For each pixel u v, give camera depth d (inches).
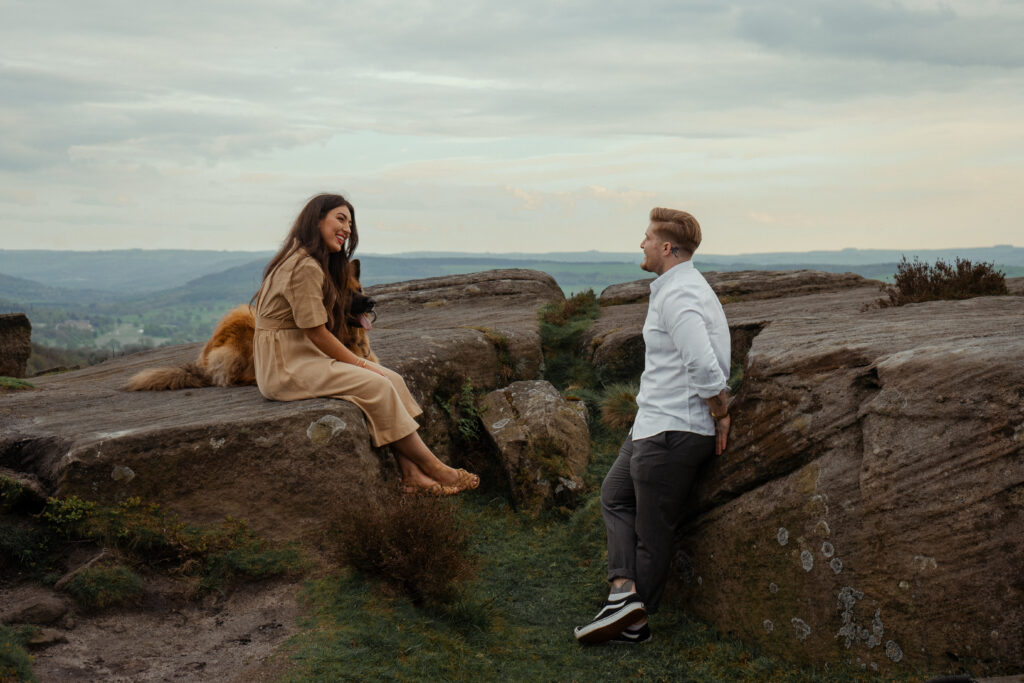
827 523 142.2
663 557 161.0
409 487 191.8
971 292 287.6
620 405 283.6
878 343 155.4
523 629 159.5
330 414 179.2
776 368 161.9
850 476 142.6
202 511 167.0
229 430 170.6
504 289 531.8
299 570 163.9
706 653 151.3
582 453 250.4
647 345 164.1
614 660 148.7
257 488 171.3
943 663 125.6
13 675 113.7
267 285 195.2
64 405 216.2
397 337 309.1
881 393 141.9
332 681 123.4
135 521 160.2
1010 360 127.7
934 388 134.3
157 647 135.3
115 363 363.6
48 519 155.8
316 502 174.9
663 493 159.2
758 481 158.1
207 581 156.7
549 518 222.7
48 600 138.6
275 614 150.0
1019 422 123.0
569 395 298.0
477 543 205.8
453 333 320.2
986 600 122.0
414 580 158.7
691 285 155.9
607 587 180.5
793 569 146.0
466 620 155.7
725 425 159.3
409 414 200.4
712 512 166.2
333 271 202.4
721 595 159.3
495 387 318.0
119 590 146.0
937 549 127.7
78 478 159.0
